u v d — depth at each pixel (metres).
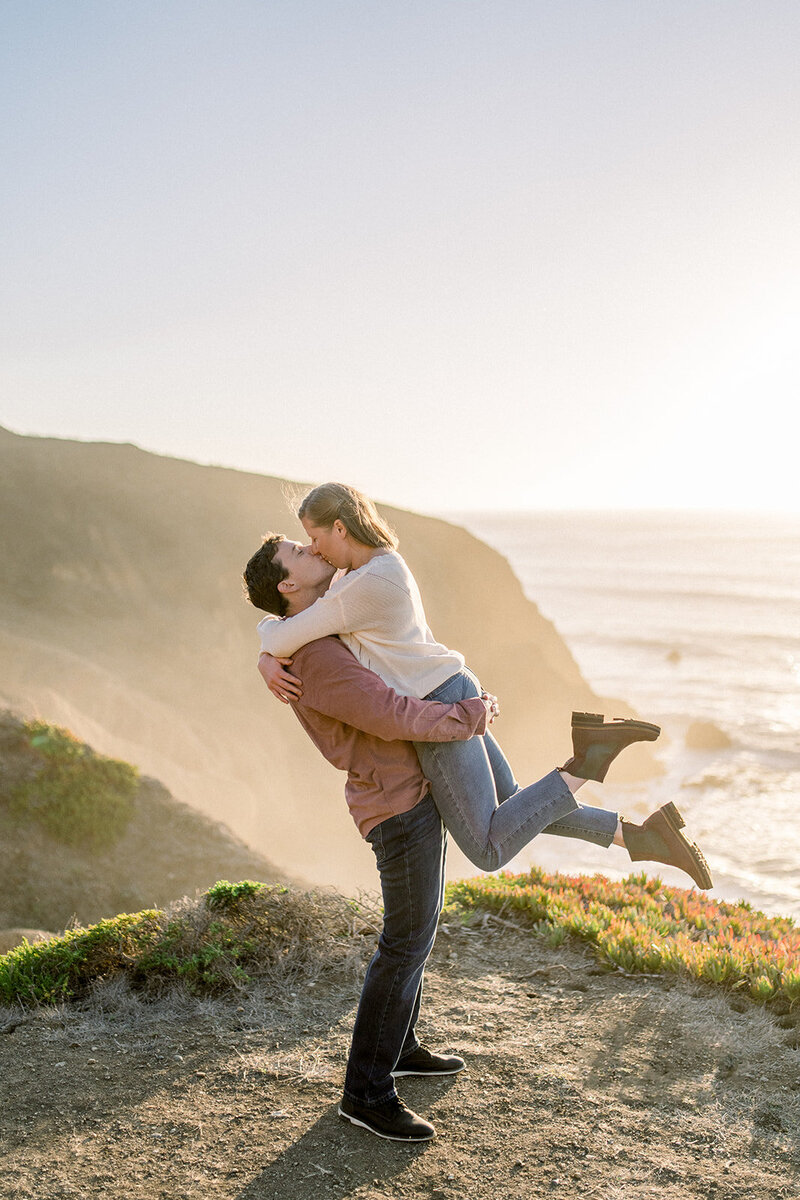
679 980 4.26
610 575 124.44
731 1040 3.64
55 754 17.69
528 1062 3.49
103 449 58.19
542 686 47.62
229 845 17.66
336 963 4.46
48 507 47.47
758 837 28.25
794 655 66.44
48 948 4.42
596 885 5.79
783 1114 3.11
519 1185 2.75
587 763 2.99
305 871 30.92
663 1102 3.19
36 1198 2.73
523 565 142.50
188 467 57.88
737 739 42.88
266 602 3.05
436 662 2.95
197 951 4.38
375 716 2.70
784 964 4.16
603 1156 2.88
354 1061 3.03
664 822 3.12
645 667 63.66
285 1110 3.18
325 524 2.91
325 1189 2.74
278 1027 3.84
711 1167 2.81
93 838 16.64
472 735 2.82
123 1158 2.93
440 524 56.31
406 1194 2.71
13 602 39.34
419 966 3.02
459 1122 3.09
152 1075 3.46
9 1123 3.13
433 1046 3.64
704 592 104.56
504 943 4.84
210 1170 2.86
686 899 5.67
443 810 2.93
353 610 2.81
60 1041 3.76
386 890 2.98
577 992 4.18
